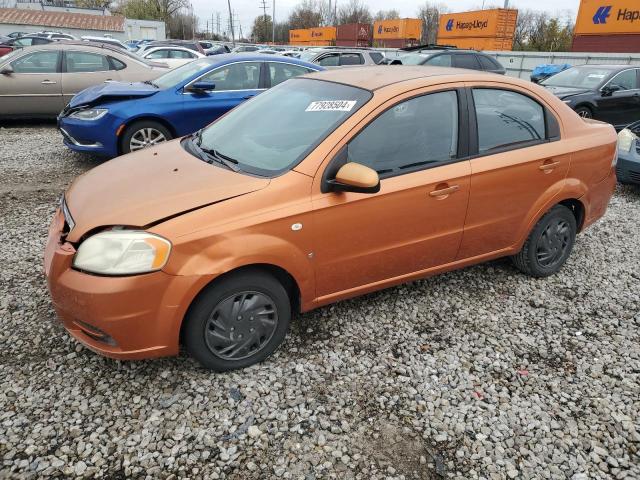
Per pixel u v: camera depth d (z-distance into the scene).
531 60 23.09
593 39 23.31
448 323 3.48
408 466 2.36
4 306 3.43
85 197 2.88
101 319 2.47
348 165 2.79
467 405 2.74
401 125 3.16
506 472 2.36
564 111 3.93
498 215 3.62
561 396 2.83
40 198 5.59
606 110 10.24
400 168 3.14
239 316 2.78
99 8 70.44
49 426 2.47
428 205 3.24
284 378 2.88
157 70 10.23
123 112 6.62
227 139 3.44
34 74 9.27
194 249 2.54
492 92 3.58
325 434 2.51
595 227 5.37
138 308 2.49
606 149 4.09
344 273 3.10
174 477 2.25
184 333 2.71
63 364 2.90
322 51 14.51
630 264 4.49
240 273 2.73
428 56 13.02
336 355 3.09
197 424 2.54
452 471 2.35
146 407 2.63
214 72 7.09
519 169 3.58
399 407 2.71
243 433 2.50
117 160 3.50
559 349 3.25
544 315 3.63
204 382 2.82
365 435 2.52
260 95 3.93
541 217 3.90
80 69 9.59
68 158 7.44
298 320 3.44
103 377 2.82
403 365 3.03
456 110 3.38
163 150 3.56
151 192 2.75
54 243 2.76
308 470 2.31
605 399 2.82
